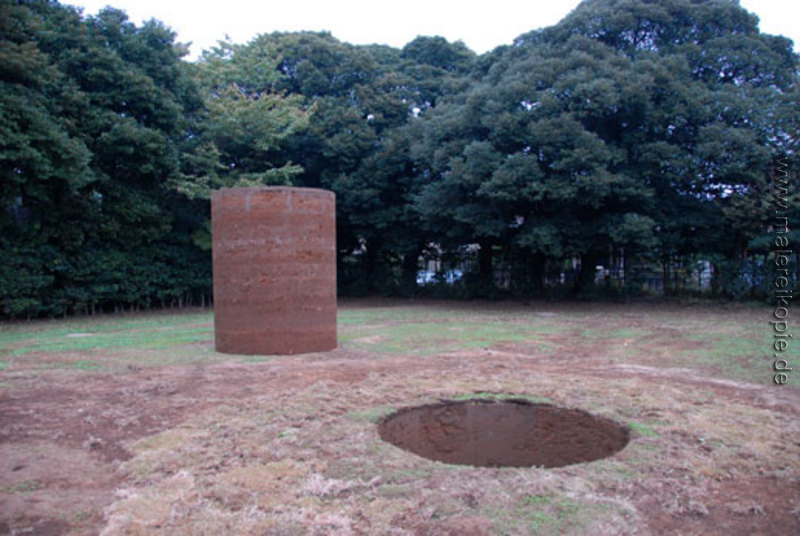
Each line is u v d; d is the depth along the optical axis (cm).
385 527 352
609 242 1708
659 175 1652
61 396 680
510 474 432
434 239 2230
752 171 1573
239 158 2062
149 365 864
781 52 1806
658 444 500
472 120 1780
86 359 916
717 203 1702
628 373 807
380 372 801
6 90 1261
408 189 2147
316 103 2092
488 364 870
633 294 2002
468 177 1645
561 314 1638
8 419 588
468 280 2233
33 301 1548
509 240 1962
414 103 2295
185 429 544
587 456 500
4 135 1212
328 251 1001
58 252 1612
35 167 1277
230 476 431
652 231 1736
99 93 1540
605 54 1698
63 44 1527
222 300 974
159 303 1977
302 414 587
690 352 975
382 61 2509
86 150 1383
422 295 2352
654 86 1599
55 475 446
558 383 731
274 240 946
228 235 959
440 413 624
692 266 1916
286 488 409
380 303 2119
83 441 524
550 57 1758
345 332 1254
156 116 1641
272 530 350
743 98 1571
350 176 2106
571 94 1588
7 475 446
